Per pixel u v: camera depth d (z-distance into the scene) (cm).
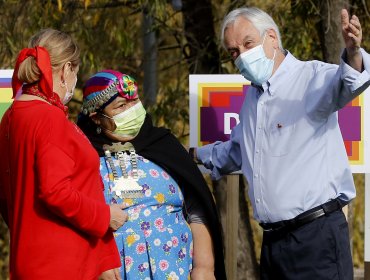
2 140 640
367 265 932
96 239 636
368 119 869
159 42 1482
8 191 638
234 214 932
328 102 705
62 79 639
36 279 609
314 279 715
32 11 1231
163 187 712
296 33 1197
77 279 619
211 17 1271
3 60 1235
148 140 725
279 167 724
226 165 809
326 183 718
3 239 1560
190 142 894
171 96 1285
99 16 1307
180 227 719
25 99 629
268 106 735
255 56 730
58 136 613
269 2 1266
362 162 871
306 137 718
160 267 698
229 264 934
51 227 614
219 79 891
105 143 719
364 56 677
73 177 623
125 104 707
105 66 1384
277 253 729
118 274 683
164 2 1205
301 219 716
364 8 1174
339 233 719
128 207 702
